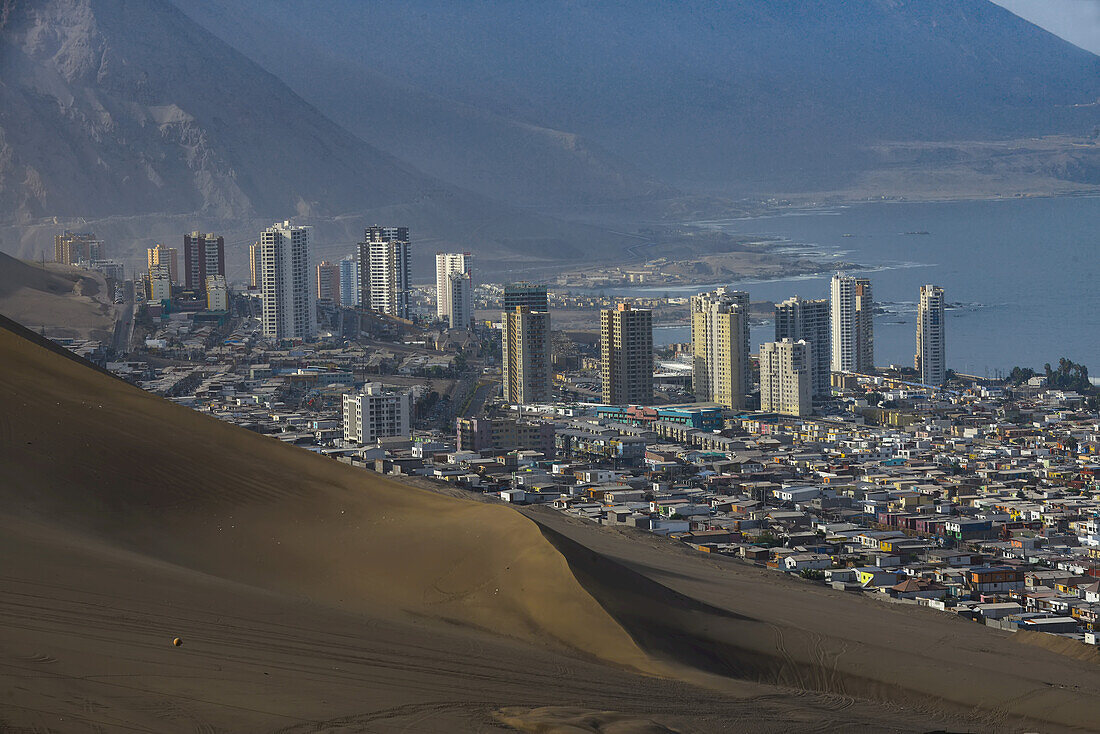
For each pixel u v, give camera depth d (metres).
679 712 110.38
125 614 106.31
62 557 119.06
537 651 122.56
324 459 172.88
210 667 98.19
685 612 143.00
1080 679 148.38
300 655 105.62
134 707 87.88
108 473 151.50
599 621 130.25
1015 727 127.50
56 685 88.69
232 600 118.00
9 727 80.94
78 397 171.50
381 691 100.88
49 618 101.31
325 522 152.50
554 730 96.38
